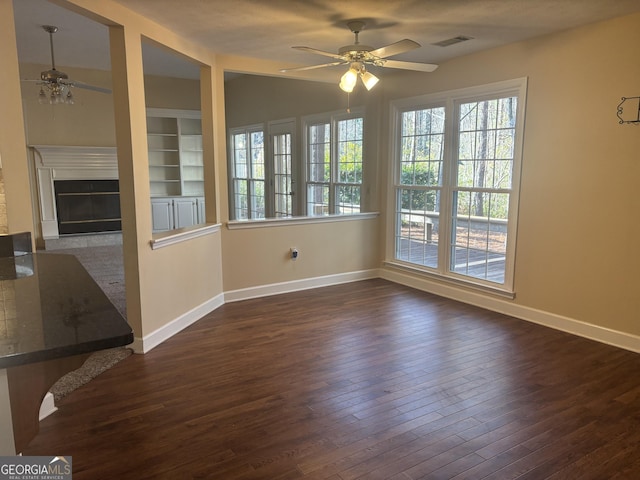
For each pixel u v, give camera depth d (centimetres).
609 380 319
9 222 252
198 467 228
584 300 396
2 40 245
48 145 743
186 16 353
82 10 300
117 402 291
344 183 640
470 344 383
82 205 795
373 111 580
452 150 502
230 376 327
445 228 518
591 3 323
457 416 274
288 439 252
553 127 404
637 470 226
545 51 403
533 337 398
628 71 352
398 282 586
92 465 229
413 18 355
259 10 337
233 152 912
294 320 444
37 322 134
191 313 438
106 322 134
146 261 369
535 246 429
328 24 371
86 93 768
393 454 238
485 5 327
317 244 561
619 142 362
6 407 127
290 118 727
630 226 361
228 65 478
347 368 339
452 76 488
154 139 906
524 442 249
